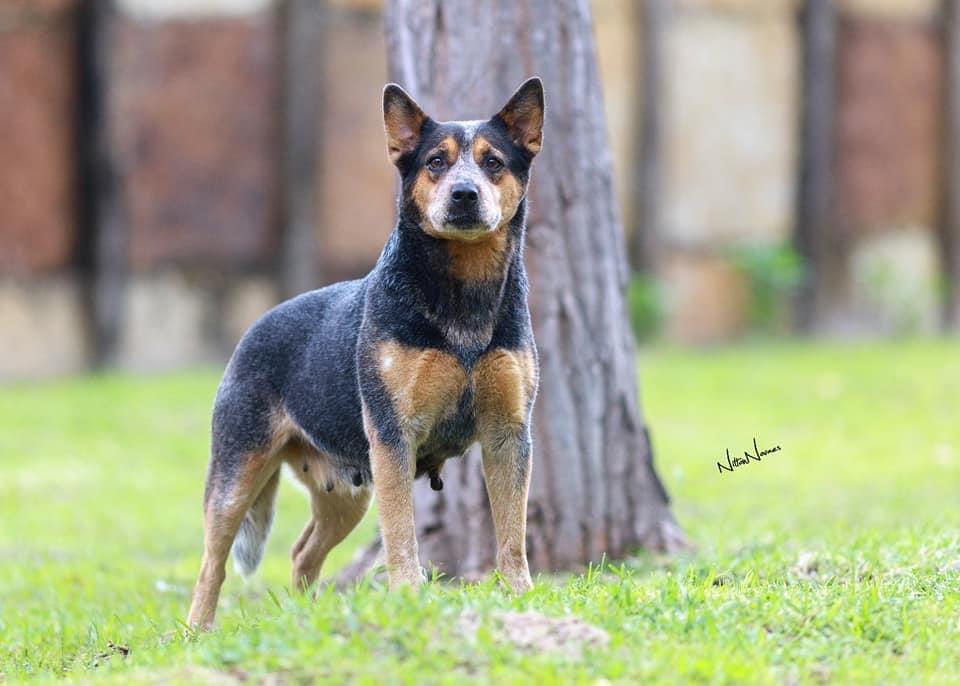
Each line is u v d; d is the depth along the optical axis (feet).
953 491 48.16
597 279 36.58
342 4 76.18
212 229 75.10
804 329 90.07
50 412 64.54
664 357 80.64
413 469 28.25
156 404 66.08
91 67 72.23
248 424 31.12
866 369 75.36
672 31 84.43
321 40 75.72
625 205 84.58
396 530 27.81
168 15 73.31
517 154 29.14
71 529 47.57
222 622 31.55
